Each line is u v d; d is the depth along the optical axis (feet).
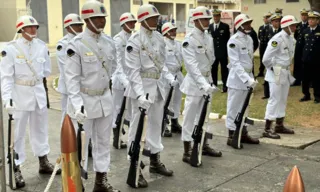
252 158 19.03
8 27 83.71
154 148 16.87
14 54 16.07
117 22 100.12
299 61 35.40
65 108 19.76
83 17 13.73
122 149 20.81
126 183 16.11
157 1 111.04
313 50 29.58
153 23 15.62
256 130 23.95
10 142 15.28
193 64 17.70
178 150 20.59
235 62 20.07
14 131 15.99
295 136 22.52
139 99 15.16
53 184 16.12
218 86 37.42
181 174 17.04
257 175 16.81
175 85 22.26
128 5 102.12
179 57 23.88
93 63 13.85
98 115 14.20
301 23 35.40
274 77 21.80
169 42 23.57
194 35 18.08
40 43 17.16
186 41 17.94
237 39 20.33
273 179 16.37
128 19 20.99
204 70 18.34
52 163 18.54
